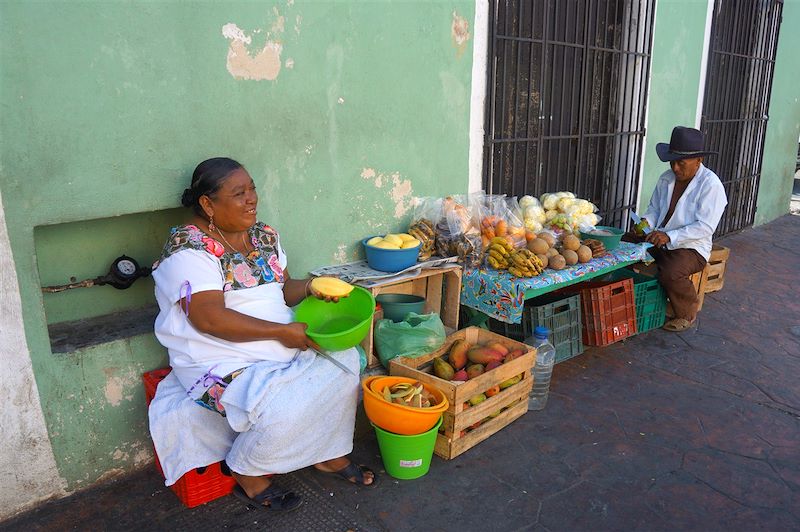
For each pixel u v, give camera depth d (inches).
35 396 91.4
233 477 99.7
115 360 98.6
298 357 96.8
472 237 135.6
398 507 98.2
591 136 188.9
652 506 99.3
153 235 110.4
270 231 103.5
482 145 155.2
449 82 141.3
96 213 92.6
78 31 85.8
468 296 135.2
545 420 125.2
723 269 207.3
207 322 88.6
